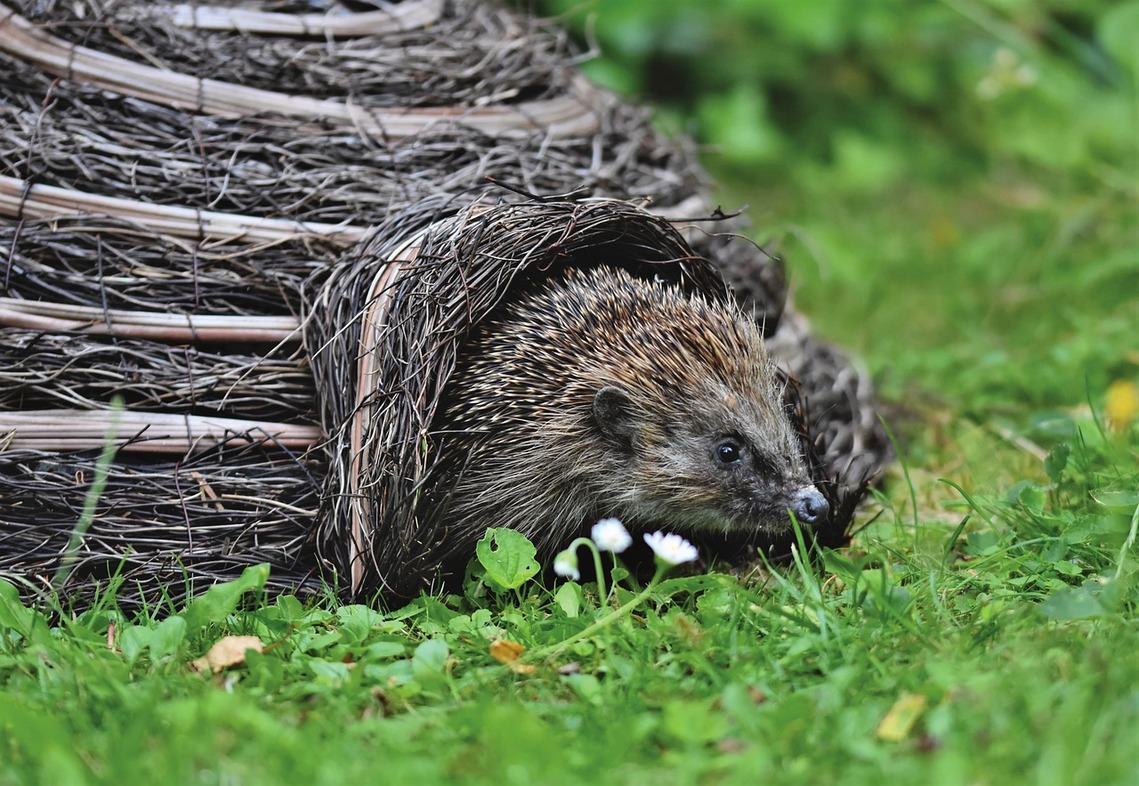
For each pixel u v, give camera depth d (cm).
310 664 705
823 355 1172
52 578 816
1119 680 624
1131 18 1861
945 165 1980
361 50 1043
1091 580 775
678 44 1936
